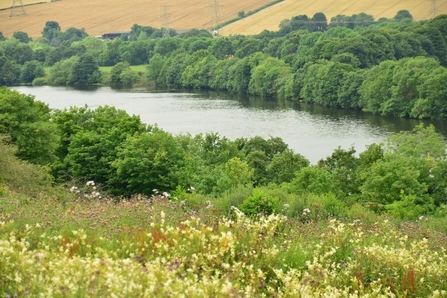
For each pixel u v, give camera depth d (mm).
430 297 11773
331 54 153750
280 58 197375
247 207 26156
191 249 12070
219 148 61344
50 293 8398
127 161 45000
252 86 158000
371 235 16969
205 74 177875
